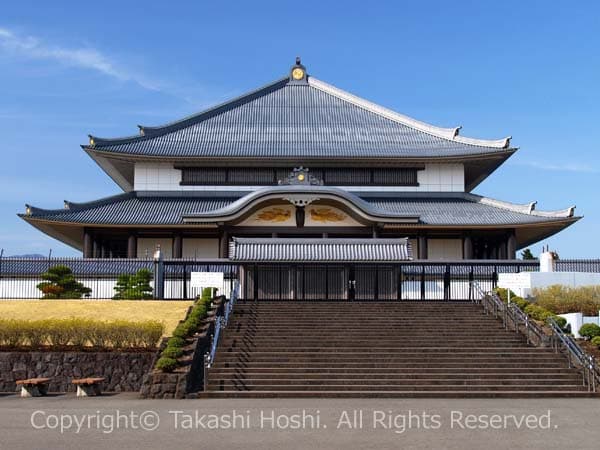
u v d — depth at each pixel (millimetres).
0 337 27891
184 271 40125
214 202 56656
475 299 38156
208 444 15609
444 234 55031
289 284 39344
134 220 51906
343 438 16250
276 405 21547
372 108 67625
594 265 42000
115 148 55969
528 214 53656
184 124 63281
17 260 43312
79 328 28047
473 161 58406
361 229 52719
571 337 28344
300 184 52875
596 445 15625
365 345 28094
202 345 26953
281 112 66938
